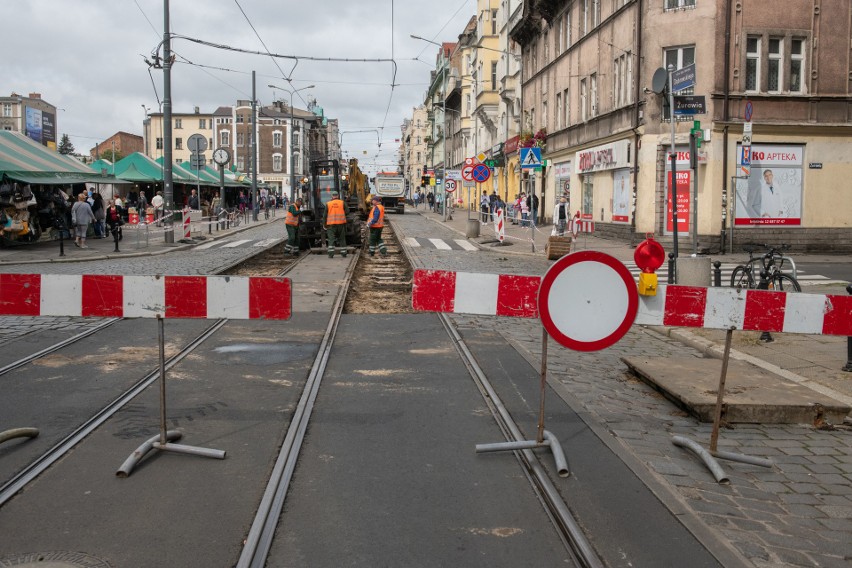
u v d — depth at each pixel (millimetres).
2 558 3785
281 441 5672
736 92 24672
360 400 6895
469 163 33406
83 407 6512
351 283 16359
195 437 5746
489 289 5539
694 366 8016
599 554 3900
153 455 5340
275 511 4359
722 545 3986
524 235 32219
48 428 5906
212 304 5445
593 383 7797
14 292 5570
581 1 33312
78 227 25594
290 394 7055
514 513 4426
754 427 6441
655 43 25516
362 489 4758
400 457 5367
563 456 5180
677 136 25188
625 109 27641
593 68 31594
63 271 18219
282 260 22078
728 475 5184
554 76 38312
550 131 39156
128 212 36219
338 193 25719
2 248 25203
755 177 24969
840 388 7504
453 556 3861
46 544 3949
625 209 28125
